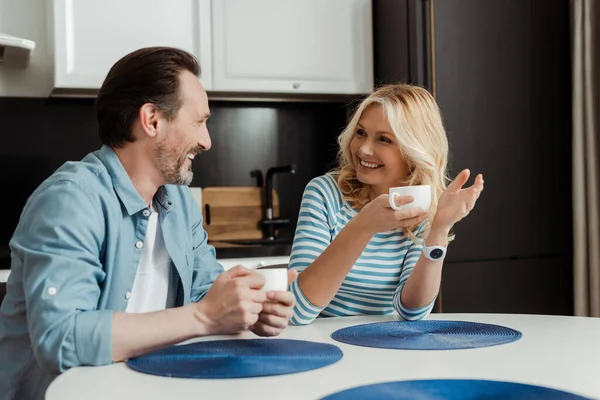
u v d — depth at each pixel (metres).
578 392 0.94
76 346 1.13
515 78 3.21
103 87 1.50
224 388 0.98
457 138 3.11
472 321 1.54
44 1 3.17
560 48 3.29
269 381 1.01
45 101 3.24
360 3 3.37
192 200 1.80
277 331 1.38
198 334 1.19
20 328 1.36
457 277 3.11
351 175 1.87
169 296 1.65
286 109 3.64
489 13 3.17
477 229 3.15
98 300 1.39
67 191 1.31
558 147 3.29
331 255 1.51
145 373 1.07
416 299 1.56
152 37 3.08
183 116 1.49
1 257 3.08
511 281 3.20
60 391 0.98
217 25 3.17
